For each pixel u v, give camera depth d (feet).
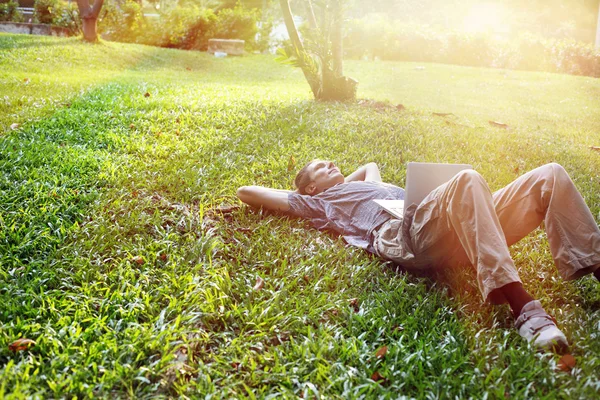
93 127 19.07
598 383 7.03
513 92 41.81
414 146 19.47
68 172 14.37
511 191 9.75
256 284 9.97
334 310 9.45
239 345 8.29
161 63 50.08
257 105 24.52
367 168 14.26
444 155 18.89
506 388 7.38
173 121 20.34
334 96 28.48
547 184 9.29
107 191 13.50
